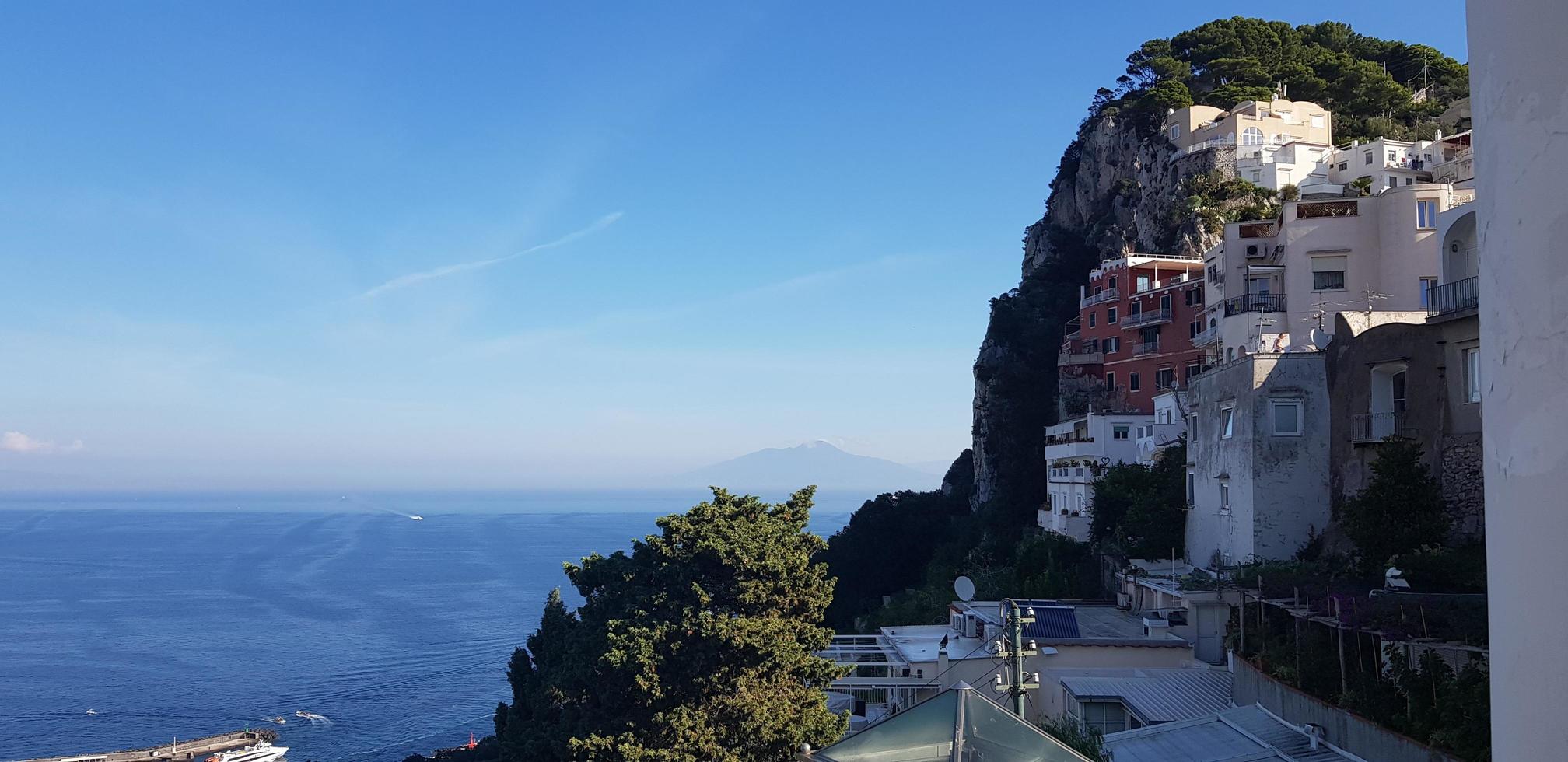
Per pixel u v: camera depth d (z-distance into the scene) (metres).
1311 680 22.20
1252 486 33.25
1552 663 4.68
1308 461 32.88
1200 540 38.53
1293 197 86.12
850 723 32.62
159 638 125.56
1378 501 26.42
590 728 27.95
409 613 144.00
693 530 30.22
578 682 28.97
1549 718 4.70
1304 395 33.12
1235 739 22.78
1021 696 24.45
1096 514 48.41
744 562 28.70
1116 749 23.91
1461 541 26.50
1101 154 102.50
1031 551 50.72
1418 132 95.56
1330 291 57.34
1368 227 57.28
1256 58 108.12
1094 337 83.94
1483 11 5.33
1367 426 30.22
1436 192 55.09
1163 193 92.94
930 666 33.19
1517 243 4.96
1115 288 82.25
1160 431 56.53
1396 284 55.72
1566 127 4.67
